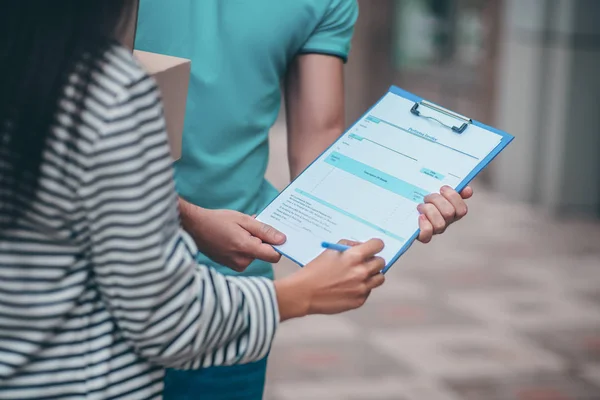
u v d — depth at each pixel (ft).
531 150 24.52
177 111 5.21
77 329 4.36
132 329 4.27
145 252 4.08
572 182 24.04
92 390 4.39
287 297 4.91
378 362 14.82
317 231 5.73
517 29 24.21
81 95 4.00
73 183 4.03
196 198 6.77
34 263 4.21
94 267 4.23
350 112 31.89
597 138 23.85
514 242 21.95
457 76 27.55
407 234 5.49
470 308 17.49
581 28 22.91
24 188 4.06
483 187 26.37
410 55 29.50
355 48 31.17
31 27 4.10
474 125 5.89
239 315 4.58
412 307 17.42
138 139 4.02
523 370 14.76
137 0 4.52
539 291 18.67
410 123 6.07
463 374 14.49
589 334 16.42
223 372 6.69
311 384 13.85
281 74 6.87
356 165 5.97
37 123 4.01
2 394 4.32
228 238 5.90
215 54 6.57
